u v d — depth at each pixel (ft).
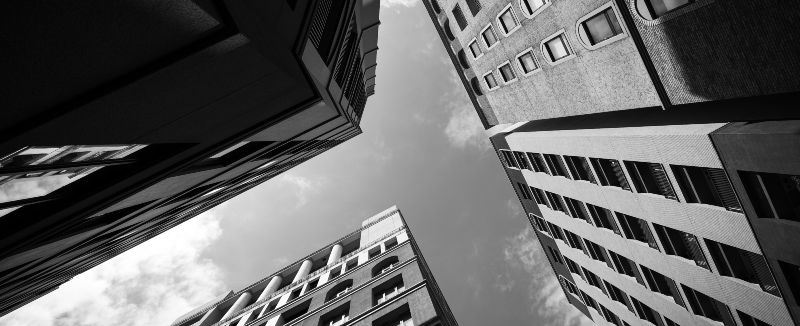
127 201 28.17
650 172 53.06
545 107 69.10
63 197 21.86
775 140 32.81
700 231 48.34
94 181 22.62
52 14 9.86
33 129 12.98
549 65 60.95
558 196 87.40
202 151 27.25
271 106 27.09
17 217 20.84
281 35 21.07
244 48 17.33
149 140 20.20
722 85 36.45
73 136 15.15
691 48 37.35
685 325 63.98
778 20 28.89
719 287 50.47
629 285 76.38
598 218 73.41
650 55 42.37
